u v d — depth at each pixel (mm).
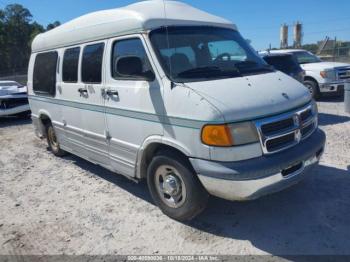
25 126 11031
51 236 4059
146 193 5023
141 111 4125
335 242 3553
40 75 6711
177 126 3705
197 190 3789
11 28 78312
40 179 5941
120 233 4008
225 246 3619
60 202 4945
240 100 3527
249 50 4859
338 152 6074
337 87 11141
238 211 4270
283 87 4043
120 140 4602
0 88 12234
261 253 3469
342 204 4258
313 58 12805
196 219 4152
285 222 3971
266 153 3506
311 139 4004
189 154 3625
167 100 3783
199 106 3484
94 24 4957
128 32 4305
